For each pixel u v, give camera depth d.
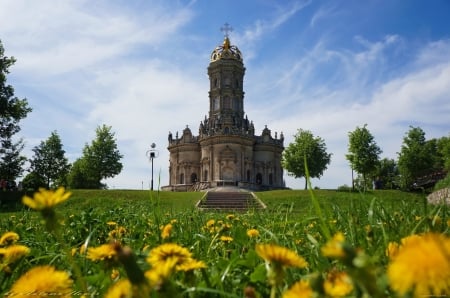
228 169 80.56
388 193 35.38
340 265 2.69
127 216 8.69
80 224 6.39
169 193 46.09
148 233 5.23
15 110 43.22
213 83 89.81
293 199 35.44
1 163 43.91
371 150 57.22
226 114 86.31
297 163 65.31
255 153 87.38
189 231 5.37
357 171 57.50
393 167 98.06
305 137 66.31
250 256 2.64
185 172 86.56
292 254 1.52
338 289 1.10
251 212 9.80
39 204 1.63
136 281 1.26
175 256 1.62
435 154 75.19
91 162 63.84
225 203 35.78
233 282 2.46
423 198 3.66
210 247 3.89
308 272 2.77
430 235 0.79
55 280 1.23
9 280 2.51
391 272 0.76
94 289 2.31
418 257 0.73
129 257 1.28
